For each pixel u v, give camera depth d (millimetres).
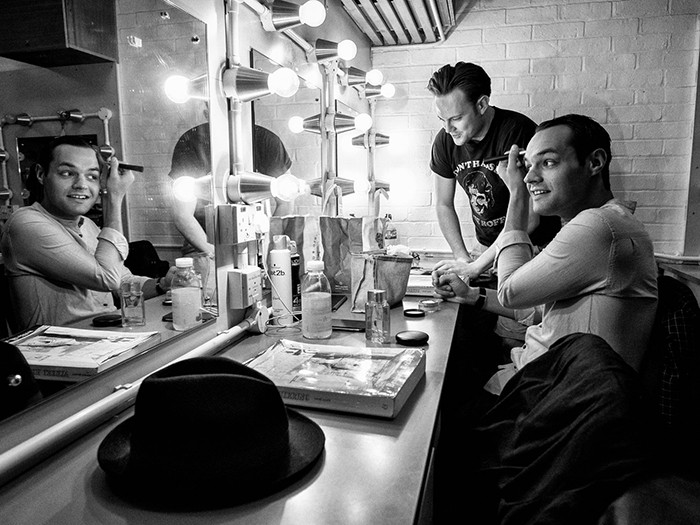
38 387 750
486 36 2906
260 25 1515
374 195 2812
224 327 1285
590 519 625
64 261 814
